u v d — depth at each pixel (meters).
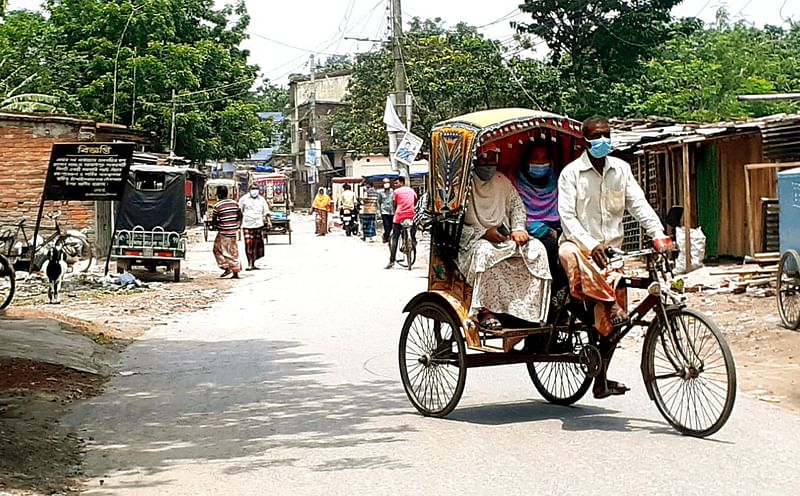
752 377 9.53
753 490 5.79
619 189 7.55
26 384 9.54
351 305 16.52
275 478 6.39
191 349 12.26
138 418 8.37
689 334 7.09
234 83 46.00
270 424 8.05
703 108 36.94
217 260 21.88
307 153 68.94
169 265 20.72
